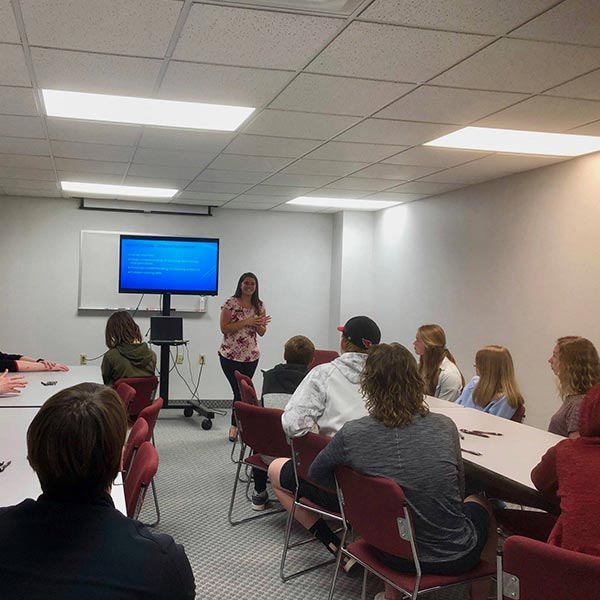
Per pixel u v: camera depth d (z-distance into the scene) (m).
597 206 4.03
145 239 6.57
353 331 2.78
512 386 3.54
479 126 3.47
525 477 2.23
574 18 2.11
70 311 6.88
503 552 1.52
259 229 7.45
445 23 2.15
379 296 7.18
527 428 3.02
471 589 2.32
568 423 2.81
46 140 4.04
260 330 5.59
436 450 2.03
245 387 3.90
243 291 5.57
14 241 6.72
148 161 4.67
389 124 3.47
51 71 2.71
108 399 1.13
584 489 1.61
